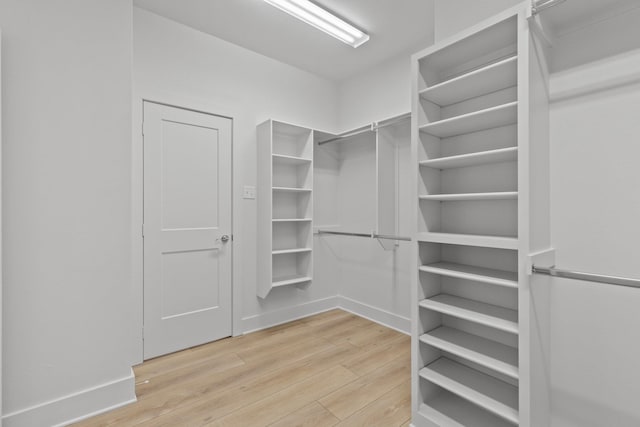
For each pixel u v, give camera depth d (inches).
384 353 94.1
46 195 60.8
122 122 69.1
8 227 57.2
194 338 98.3
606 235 49.7
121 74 69.1
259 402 70.0
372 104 122.0
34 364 59.6
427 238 62.8
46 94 60.7
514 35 55.2
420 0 83.0
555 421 54.9
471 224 67.1
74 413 63.1
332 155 135.5
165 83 92.2
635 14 46.9
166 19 92.4
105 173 67.1
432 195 65.1
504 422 59.3
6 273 57.1
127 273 69.7
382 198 108.5
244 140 109.1
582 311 51.9
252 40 104.2
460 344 61.7
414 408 63.6
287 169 122.0
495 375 63.1
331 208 135.3
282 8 85.5
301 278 116.2
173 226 94.3
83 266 64.7
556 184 54.6
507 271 60.9
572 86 52.8
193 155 98.2
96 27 66.1
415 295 65.1
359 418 64.9
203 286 100.2
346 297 134.4
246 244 110.0
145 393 73.2
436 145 70.7
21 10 58.2
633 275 47.3
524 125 47.9
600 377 50.3
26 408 58.7
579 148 52.1
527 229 47.8
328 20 91.0
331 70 125.7
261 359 90.1
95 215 65.9
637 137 46.9
